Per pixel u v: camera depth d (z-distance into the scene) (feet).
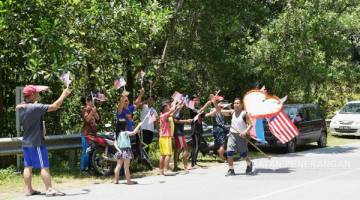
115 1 57.98
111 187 46.09
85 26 56.75
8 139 50.14
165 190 44.19
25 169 41.65
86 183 48.32
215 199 39.68
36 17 54.19
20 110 41.19
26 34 52.16
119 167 48.08
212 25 79.36
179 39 80.94
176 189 44.73
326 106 134.31
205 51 83.35
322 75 88.84
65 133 66.69
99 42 58.18
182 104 57.88
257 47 84.17
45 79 57.57
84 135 52.26
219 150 62.80
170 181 49.70
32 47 51.29
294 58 85.15
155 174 54.75
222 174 54.65
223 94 99.14
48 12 54.75
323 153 77.71
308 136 84.38
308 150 83.71
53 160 64.08
